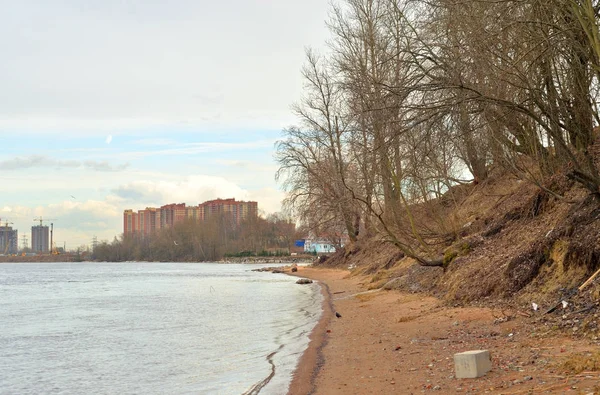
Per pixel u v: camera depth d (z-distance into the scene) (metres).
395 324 18.58
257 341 19.30
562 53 13.88
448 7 13.64
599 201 14.77
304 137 58.75
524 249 17.80
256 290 48.62
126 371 15.65
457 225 26.59
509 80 13.30
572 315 12.78
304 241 150.38
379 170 24.66
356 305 26.98
